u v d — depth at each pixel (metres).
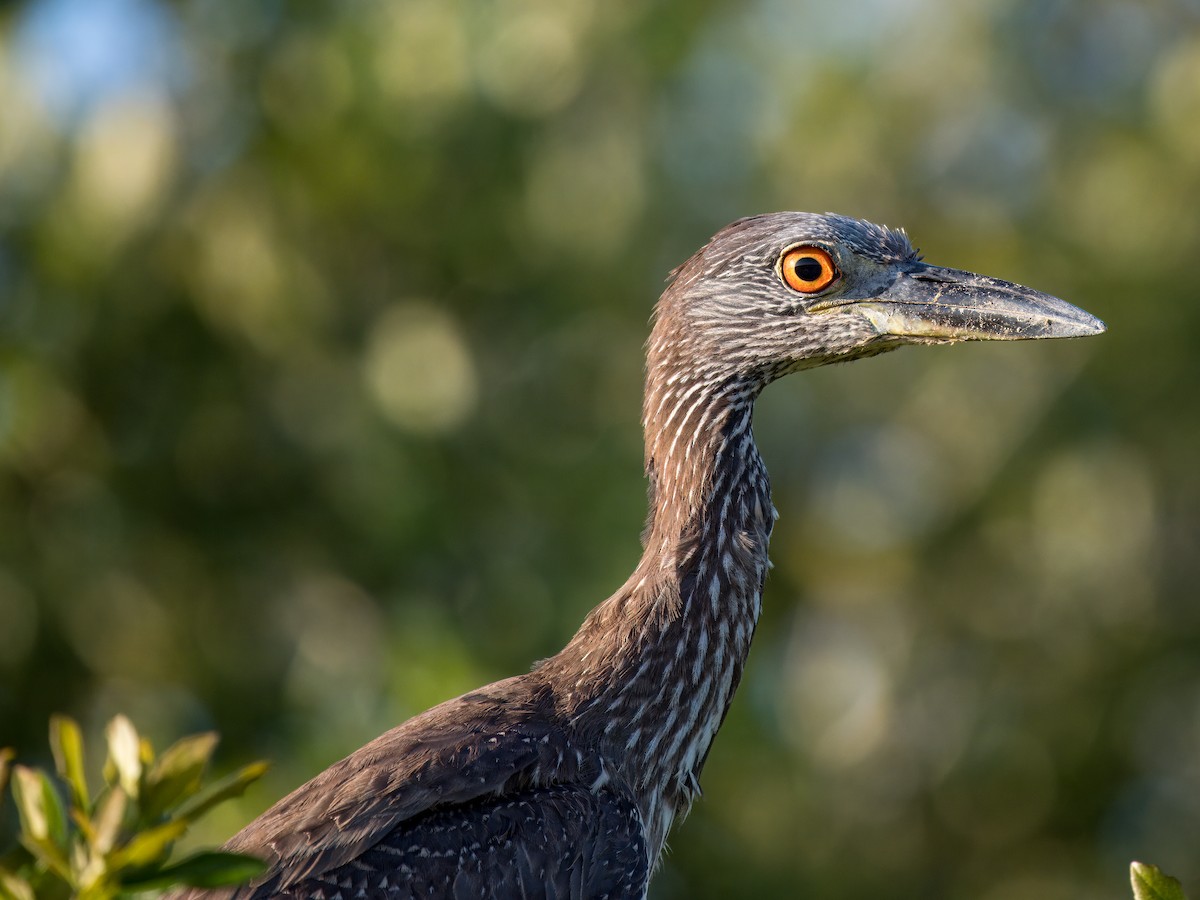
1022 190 18.66
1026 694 18.25
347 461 14.77
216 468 14.93
